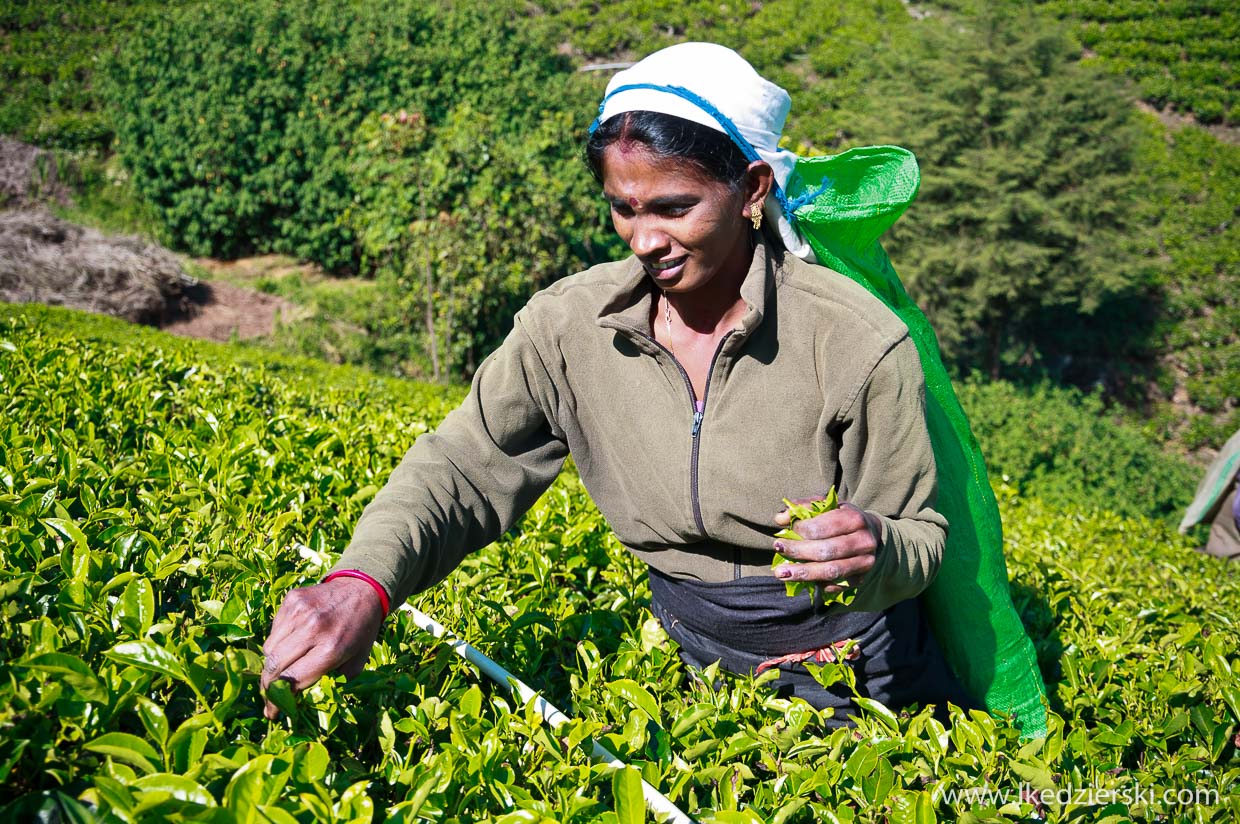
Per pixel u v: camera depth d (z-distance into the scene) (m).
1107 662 2.75
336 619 1.55
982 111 19.12
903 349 1.83
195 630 1.63
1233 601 4.13
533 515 3.40
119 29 25.45
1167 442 20.47
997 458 15.50
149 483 2.71
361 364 15.51
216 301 16.84
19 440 2.65
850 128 21.64
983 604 2.24
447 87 19.94
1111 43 30.09
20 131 21.09
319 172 18.64
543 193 14.70
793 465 1.92
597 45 29.09
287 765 1.34
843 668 2.01
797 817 1.66
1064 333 21.77
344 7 20.94
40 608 1.67
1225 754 2.47
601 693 2.04
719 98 1.70
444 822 1.39
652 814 1.54
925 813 1.59
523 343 1.99
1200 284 22.78
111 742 1.27
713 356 1.93
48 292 14.84
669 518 2.03
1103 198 19.12
